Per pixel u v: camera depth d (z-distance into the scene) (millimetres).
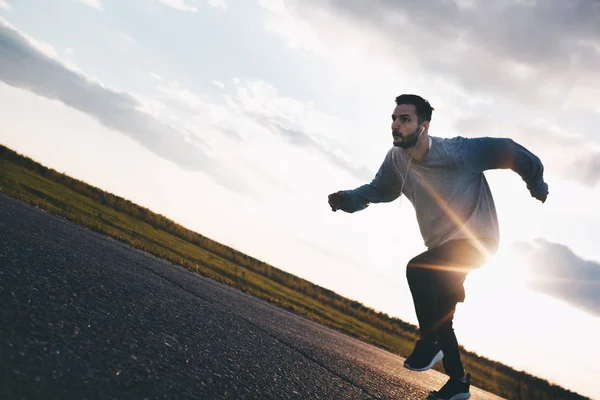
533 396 23203
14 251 2980
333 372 3199
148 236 18906
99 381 1423
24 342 1499
